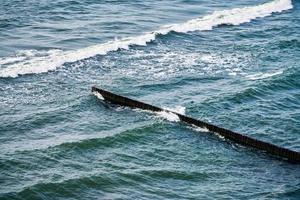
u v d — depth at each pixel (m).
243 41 111.50
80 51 101.50
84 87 87.81
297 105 83.44
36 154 66.50
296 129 75.75
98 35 110.69
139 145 70.50
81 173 62.75
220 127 73.12
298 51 105.81
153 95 85.75
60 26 114.88
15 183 60.38
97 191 60.09
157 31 113.69
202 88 88.31
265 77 91.56
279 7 137.62
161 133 73.50
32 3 128.38
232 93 85.50
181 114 76.38
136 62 98.56
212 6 137.00
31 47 102.19
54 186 59.97
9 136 71.88
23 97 83.44
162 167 65.31
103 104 82.25
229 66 97.69
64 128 74.69
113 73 93.69
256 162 67.50
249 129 75.81
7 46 101.94
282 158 68.25
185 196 59.75
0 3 126.56
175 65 97.75
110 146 69.75
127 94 85.94
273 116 79.44
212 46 108.12
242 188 61.72
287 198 60.06
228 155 68.94
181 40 110.94
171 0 140.12
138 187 61.12
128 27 116.69
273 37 114.19
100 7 129.62
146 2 136.50
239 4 140.25
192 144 71.19
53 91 86.00
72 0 132.75
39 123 75.81
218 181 63.06
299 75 92.12
